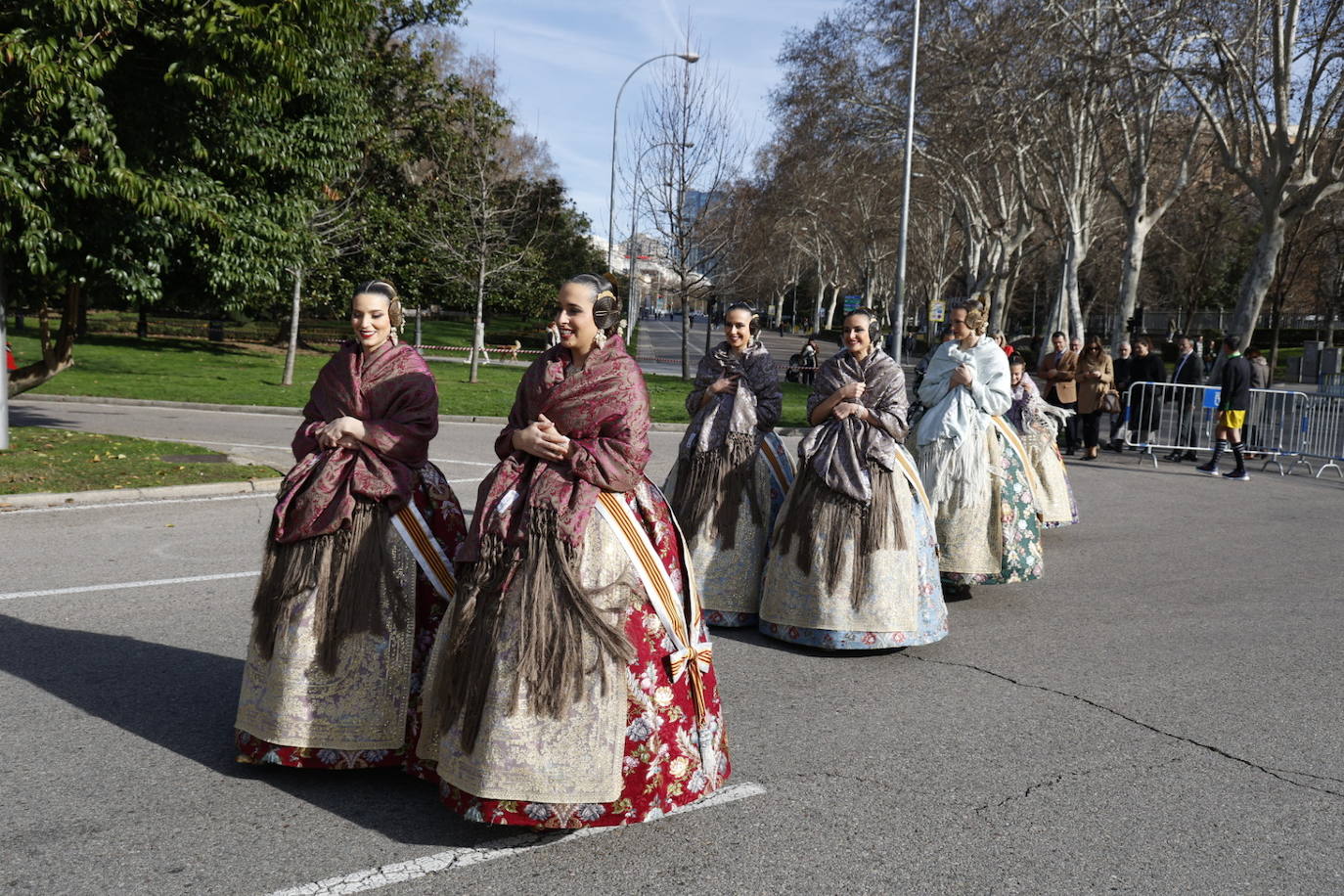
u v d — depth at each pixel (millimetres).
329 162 13258
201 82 10117
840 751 4324
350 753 3699
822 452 5684
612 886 3182
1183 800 3953
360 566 3678
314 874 3201
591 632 3291
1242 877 3373
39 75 9188
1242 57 26750
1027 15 29016
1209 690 5254
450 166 32375
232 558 7320
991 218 43281
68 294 12383
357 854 3334
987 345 6707
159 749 4105
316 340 38656
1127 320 31359
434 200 33438
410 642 3740
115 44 9914
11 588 6359
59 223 10477
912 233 56938
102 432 13906
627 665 3365
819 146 39562
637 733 3371
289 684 3670
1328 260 43844
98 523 8344
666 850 3430
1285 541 9328
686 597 3602
